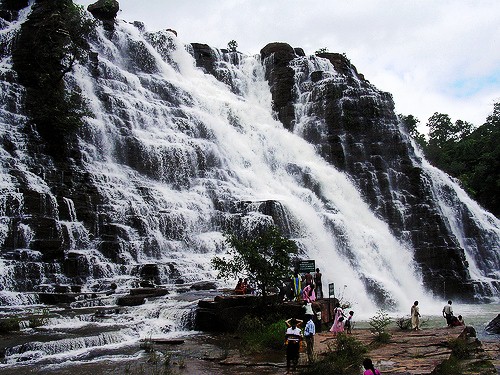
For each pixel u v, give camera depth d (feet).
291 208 135.64
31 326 67.21
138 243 110.73
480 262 181.88
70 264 96.48
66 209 108.37
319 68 231.71
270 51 237.66
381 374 47.65
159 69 193.77
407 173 186.19
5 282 86.28
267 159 180.86
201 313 73.56
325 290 120.98
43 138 122.62
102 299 82.74
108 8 191.42
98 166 129.90
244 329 68.64
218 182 149.28
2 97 123.65
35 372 49.65
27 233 96.73
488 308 129.59
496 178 252.42
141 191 128.77
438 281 153.79
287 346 51.03
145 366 52.34
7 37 143.23
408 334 69.31
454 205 189.88
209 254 120.06
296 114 211.00
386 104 204.64
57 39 138.51
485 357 60.80
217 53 235.81
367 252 146.20
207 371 50.98
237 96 217.56
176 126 162.09
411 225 171.63
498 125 328.90
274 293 81.51
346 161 188.24
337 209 162.50
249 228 126.11
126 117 149.38
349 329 72.28
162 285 98.07
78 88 143.84
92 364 52.90
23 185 105.70
